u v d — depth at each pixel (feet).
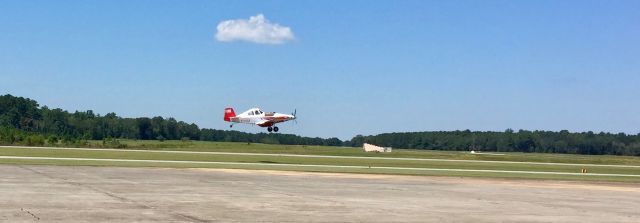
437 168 199.82
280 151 295.69
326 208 76.28
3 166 132.67
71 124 547.08
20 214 62.64
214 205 75.66
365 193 98.02
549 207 85.71
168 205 74.08
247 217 66.33
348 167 182.80
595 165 271.49
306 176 135.23
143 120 590.14
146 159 189.47
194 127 627.87
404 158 266.57
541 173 189.47
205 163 177.27
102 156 196.03
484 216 73.61
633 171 231.71
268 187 103.45
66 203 72.59
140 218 63.00
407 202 86.28
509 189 116.98
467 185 124.16
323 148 371.56
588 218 74.95
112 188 92.07
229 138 641.81
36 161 155.84
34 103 542.98
